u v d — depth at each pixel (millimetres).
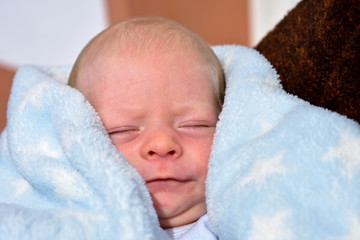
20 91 712
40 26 1644
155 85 674
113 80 683
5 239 547
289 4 1693
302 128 575
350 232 511
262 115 640
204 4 1763
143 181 607
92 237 554
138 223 547
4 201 657
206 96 705
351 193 523
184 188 655
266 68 710
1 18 1601
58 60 1677
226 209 576
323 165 542
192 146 669
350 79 597
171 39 721
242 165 599
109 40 728
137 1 1672
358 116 591
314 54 656
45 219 562
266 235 531
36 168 622
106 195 565
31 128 656
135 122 668
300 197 537
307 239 519
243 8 1771
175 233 677
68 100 646
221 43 1792
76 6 1666
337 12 634
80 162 592
